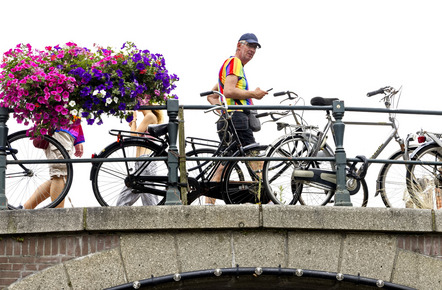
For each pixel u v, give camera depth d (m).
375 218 7.94
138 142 8.67
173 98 8.41
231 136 8.91
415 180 9.16
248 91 8.91
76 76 8.02
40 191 8.63
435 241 8.10
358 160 8.49
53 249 7.85
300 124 8.91
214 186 8.92
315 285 8.09
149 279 7.80
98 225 7.79
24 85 7.91
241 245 7.92
